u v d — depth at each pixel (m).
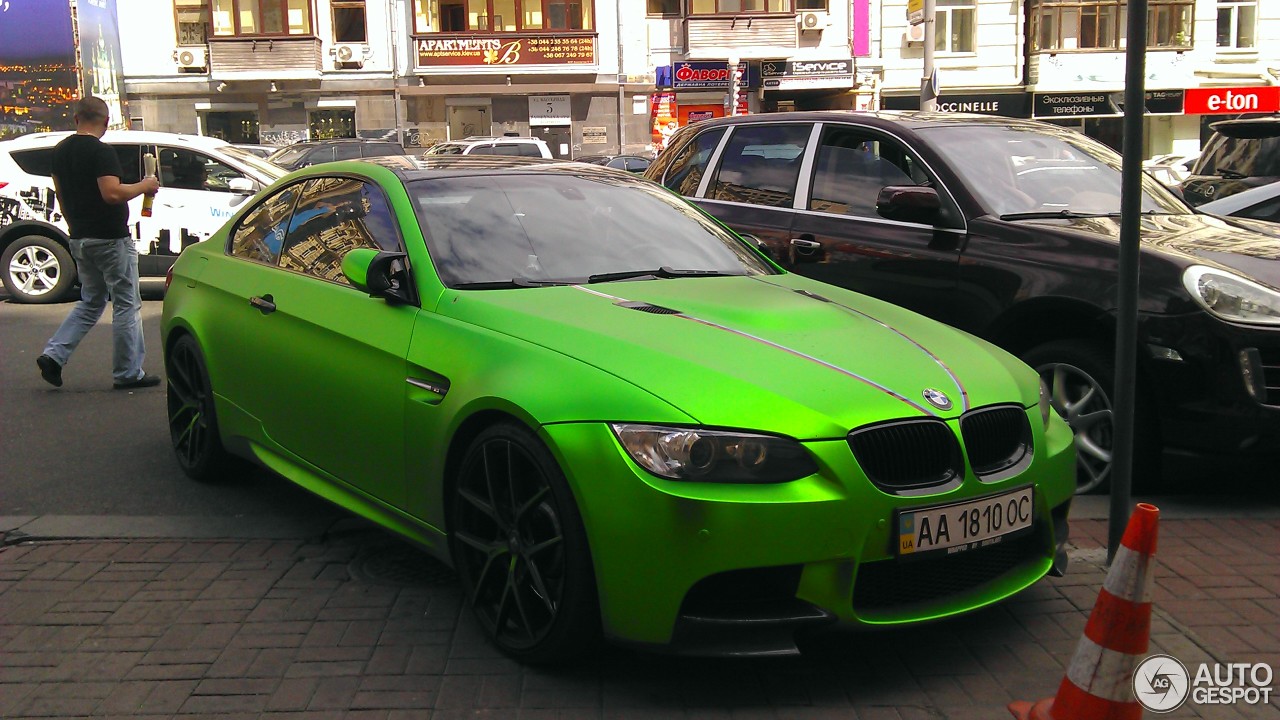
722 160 6.81
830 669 3.37
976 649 3.50
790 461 3.00
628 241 4.42
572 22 34.94
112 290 7.26
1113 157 6.25
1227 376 4.55
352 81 34.75
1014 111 32.78
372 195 4.41
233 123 34.75
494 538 3.53
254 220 5.18
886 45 33.47
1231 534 4.52
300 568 4.19
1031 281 5.02
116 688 3.24
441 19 34.81
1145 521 2.76
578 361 3.27
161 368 8.23
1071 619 3.70
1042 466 3.45
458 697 3.19
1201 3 32.16
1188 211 5.90
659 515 2.95
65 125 28.44
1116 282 4.73
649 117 35.50
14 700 3.17
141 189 7.18
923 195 5.36
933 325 3.98
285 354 4.38
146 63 33.91
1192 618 3.71
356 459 4.03
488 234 4.16
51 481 5.33
